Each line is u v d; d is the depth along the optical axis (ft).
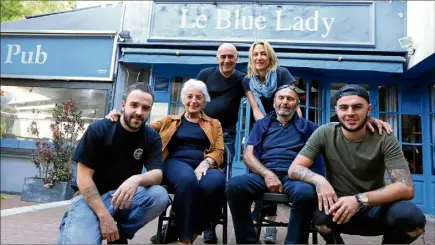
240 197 7.70
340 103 7.07
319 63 19.45
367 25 20.43
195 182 7.80
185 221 7.62
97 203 6.80
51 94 23.43
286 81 10.69
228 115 10.90
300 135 8.95
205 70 11.33
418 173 19.86
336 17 20.65
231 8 21.54
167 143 8.99
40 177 20.18
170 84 22.08
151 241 9.71
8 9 34.47
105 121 7.36
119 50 22.48
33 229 10.87
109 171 7.46
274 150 8.79
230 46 10.66
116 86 22.40
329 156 7.42
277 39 20.88
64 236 6.63
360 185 7.18
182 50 20.68
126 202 6.77
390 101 20.77
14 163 22.91
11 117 23.71
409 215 6.36
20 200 19.45
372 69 19.15
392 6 20.52
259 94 10.61
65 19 23.61
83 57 22.98
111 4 23.40
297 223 7.21
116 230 6.81
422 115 20.15
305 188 7.16
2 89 23.88
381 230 7.00
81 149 7.05
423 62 17.79
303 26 20.81
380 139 7.09
